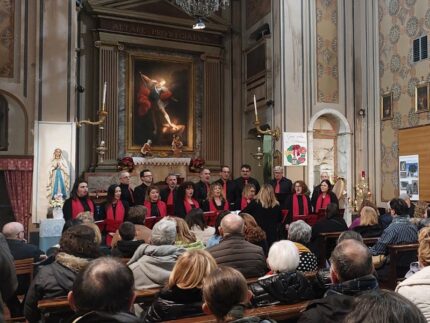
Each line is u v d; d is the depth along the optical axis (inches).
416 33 325.1
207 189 285.7
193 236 141.2
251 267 117.5
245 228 150.1
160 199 267.4
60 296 98.9
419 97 321.1
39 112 293.9
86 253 103.4
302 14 363.6
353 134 376.5
